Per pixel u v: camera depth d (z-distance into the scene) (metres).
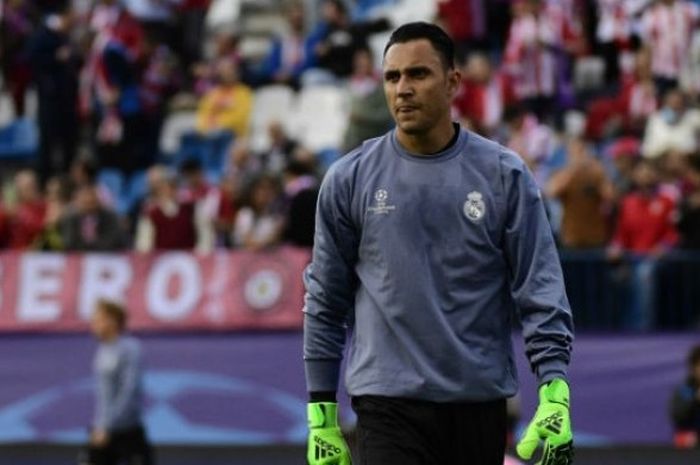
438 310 17.69
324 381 18.38
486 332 17.84
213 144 59.44
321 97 60.34
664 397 44.56
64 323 46.59
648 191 46.56
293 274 45.59
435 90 17.73
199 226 49.16
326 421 18.31
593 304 45.28
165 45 65.88
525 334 17.83
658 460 42.62
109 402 41.16
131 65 59.66
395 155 18.00
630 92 56.06
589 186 46.53
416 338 17.72
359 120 46.69
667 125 53.16
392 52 17.86
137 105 59.44
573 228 46.56
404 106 17.72
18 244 50.00
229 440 45.41
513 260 17.88
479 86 54.50
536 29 57.09
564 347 17.66
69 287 46.72
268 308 45.75
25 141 63.50
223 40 61.81
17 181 54.66
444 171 17.83
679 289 45.25
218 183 54.62
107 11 60.28
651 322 45.16
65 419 46.19
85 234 47.91
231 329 45.84
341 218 18.09
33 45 60.22
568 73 57.69
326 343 18.33
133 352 41.31
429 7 64.81
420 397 17.69
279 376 45.50
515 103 56.03
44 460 45.75
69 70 60.28
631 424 44.56
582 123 58.28
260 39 68.06
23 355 46.53
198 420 45.66
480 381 17.70
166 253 46.34
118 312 41.38
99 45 59.66
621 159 49.19
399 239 17.78
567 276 45.44
